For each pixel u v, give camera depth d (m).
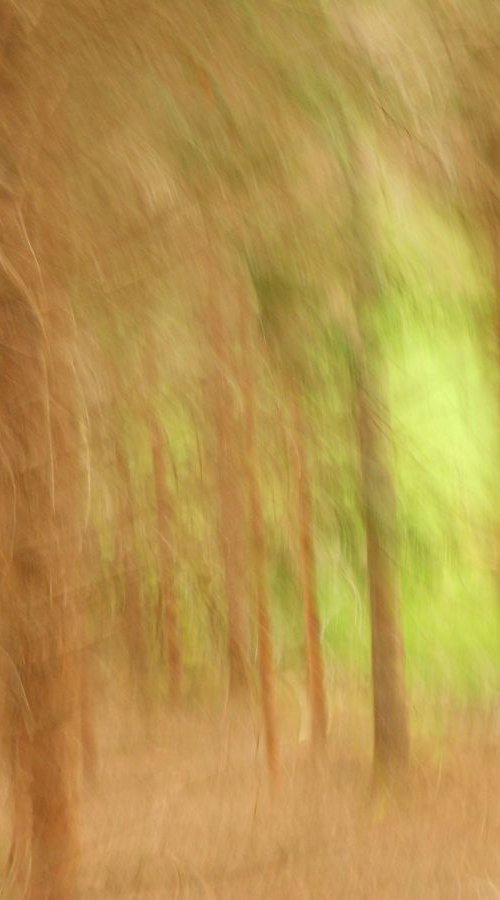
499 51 10.47
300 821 10.52
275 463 10.83
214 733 10.77
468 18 10.41
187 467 9.72
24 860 7.71
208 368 9.54
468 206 10.88
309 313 10.55
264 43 9.20
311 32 9.62
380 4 10.02
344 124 10.09
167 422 9.41
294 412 10.76
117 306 8.55
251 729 10.92
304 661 12.65
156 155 8.64
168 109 8.67
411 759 12.09
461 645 13.24
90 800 9.83
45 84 7.91
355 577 12.31
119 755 10.27
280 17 9.30
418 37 10.30
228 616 10.47
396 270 11.12
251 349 10.21
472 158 10.69
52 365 7.82
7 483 7.59
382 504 11.79
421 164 10.60
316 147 9.95
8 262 7.69
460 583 12.71
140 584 9.30
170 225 8.77
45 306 7.80
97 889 9.09
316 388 10.90
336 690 13.54
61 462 7.81
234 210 9.30
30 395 7.66
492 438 12.29
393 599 12.45
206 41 8.79
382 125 10.32
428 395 12.24
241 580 10.39
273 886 9.45
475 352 11.95
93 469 8.33
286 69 9.45
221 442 9.80
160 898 9.14
